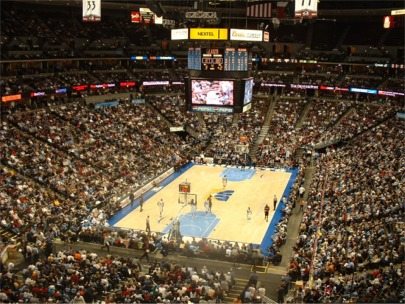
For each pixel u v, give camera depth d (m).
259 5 30.44
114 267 25.08
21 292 21.11
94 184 41.31
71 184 39.66
